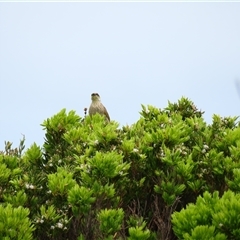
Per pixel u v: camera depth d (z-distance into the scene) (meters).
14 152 24.83
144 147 22.39
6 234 18.38
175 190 20.89
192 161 21.70
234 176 20.61
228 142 22.67
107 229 19.25
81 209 19.92
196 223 17.22
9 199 20.83
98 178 20.67
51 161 23.56
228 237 16.98
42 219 20.08
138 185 21.81
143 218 21.36
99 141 22.89
